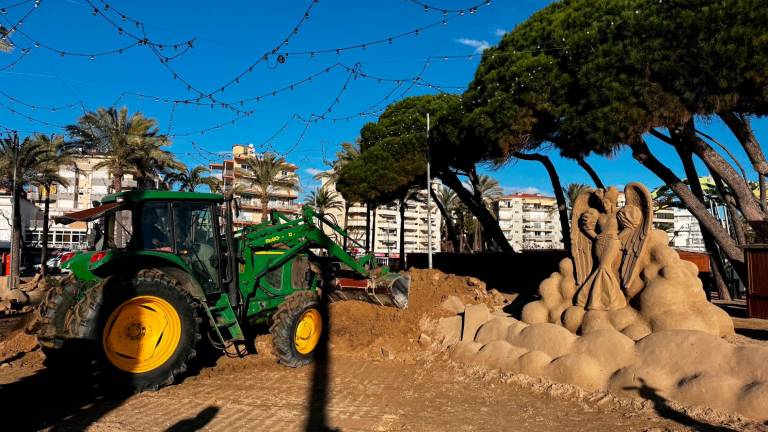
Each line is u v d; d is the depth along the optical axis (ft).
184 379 24.90
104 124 93.81
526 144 55.26
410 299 38.88
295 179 143.02
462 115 59.77
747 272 35.86
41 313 24.16
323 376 26.21
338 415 19.57
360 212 285.02
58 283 25.22
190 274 24.53
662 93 38.22
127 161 95.20
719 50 35.06
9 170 97.09
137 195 24.39
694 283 26.00
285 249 31.19
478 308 31.99
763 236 41.45
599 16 43.83
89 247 26.53
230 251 27.04
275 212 33.73
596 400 21.49
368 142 91.61
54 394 22.04
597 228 30.04
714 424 18.03
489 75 52.34
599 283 28.45
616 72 40.75
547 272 66.90
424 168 80.33
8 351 29.55
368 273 36.14
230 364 28.07
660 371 21.66
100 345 20.98
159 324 22.91
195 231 26.11
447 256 91.40
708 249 56.44
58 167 104.32
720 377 19.66
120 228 25.34
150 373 22.24
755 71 34.63
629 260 27.94
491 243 130.41
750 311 35.42
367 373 26.96
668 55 37.58
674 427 17.99
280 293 30.83
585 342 24.94
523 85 46.65
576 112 43.91
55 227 190.49
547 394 22.74
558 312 29.73
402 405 21.16
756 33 34.35
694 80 36.81
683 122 39.81
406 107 91.56
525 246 355.36
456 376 26.32
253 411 19.92
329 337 32.01
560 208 71.00
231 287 26.99
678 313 25.04
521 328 28.37
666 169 46.57
